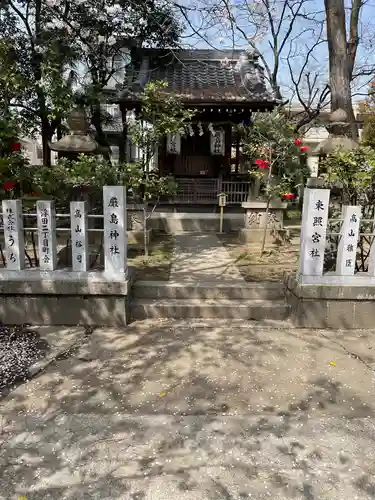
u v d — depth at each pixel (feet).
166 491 8.54
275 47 47.67
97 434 10.24
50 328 16.34
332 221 15.93
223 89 36.32
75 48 38.24
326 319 16.46
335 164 17.58
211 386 12.37
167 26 36.96
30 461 9.36
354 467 9.25
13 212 15.78
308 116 48.24
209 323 16.83
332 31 24.45
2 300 16.47
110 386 12.30
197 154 41.34
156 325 16.63
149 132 23.04
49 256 16.14
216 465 9.27
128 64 41.63
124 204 15.75
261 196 28.73
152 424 10.63
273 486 8.70
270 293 18.04
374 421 10.85
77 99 34.45
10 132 19.27
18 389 12.10
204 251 26.25
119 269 16.11
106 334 15.80
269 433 10.34
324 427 10.59
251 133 26.32
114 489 8.59
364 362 13.97
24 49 38.34
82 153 20.65
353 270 16.19
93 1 38.19
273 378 12.87
